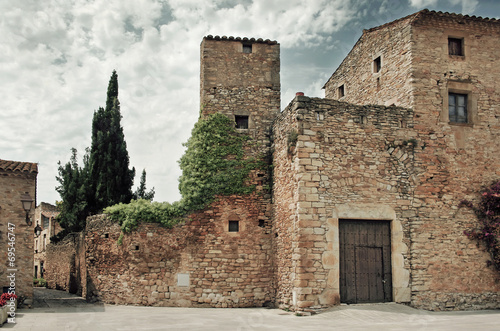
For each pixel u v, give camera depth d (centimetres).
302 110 1395
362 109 1446
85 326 1123
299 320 1202
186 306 1565
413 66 1516
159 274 1596
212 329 1070
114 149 2405
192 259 1592
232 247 1600
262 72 1747
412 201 1434
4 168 1570
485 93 1561
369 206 1393
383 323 1139
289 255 1418
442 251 1430
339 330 1039
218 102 1702
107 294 1695
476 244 1460
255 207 1633
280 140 1562
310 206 1346
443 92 1523
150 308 1516
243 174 1645
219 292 1570
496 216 1480
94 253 1778
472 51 1573
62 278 2605
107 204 2314
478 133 1531
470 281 1435
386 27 1677
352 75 1925
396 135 1458
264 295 1582
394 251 1394
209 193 1628
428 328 1052
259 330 1051
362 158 1414
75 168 2511
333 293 1321
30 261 1566
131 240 1631
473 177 1502
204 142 1656
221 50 1741
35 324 1162
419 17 1525
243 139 1680
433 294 1398
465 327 1057
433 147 1483
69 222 2331
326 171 1377
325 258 1330
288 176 1459
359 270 1374
